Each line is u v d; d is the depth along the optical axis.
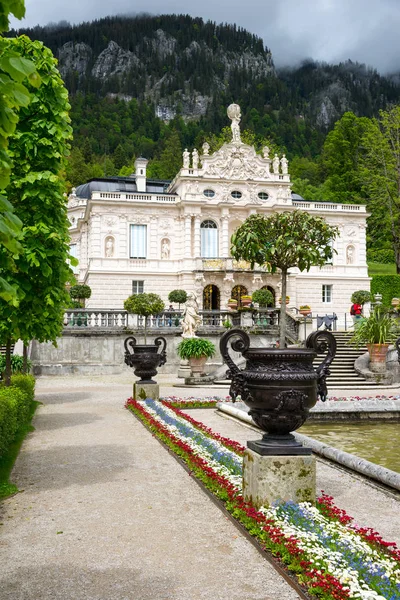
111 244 46.78
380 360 24.91
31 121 11.63
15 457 9.81
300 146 146.25
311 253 24.11
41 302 11.18
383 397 17.95
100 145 151.12
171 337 30.61
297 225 24.72
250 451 6.54
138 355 17.08
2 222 3.58
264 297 42.50
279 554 5.22
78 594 4.59
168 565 5.16
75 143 141.50
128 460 9.59
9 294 3.84
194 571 5.03
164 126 167.00
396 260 66.88
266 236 25.03
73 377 28.20
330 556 4.79
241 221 49.72
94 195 46.47
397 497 7.49
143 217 47.59
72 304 13.47
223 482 7.36
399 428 14.26
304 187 98.62
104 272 46.00
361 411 15.38
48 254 10.99
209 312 32.97
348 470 9.14
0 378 21.27
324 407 15.27
